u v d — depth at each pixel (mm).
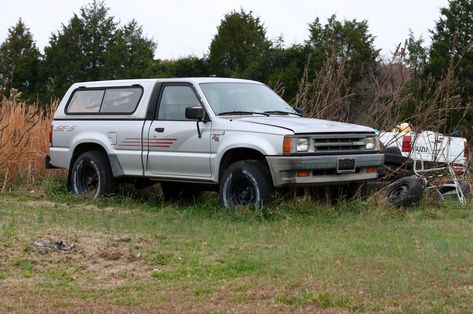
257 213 8969
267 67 33188
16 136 12500
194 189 11133
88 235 7555
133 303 5375
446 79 11562
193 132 9711
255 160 9281
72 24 48375
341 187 10141
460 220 9414
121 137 10547
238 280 6020
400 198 10180
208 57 39531
